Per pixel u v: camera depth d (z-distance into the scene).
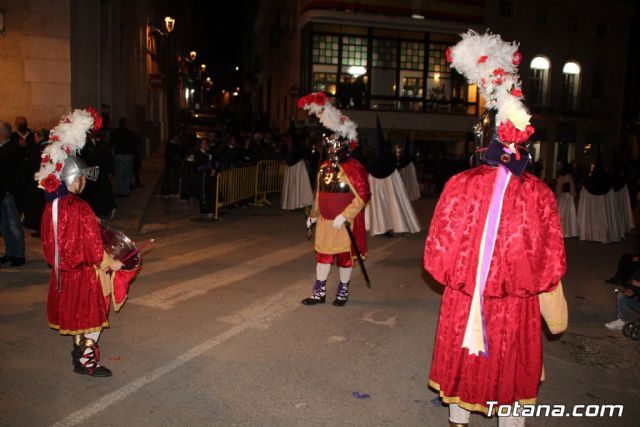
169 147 15.26
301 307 6.32
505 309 2.89
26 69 11.66
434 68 26.86
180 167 14.92
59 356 4.76
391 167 10.99
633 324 5.80
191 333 5.38
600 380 4.74
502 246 2.85
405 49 26.34
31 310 5.87
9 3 11.47
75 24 12.30
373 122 25.70
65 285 4.20
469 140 27.12
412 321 6.00
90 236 4.09
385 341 5.38
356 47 25.64
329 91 25.64
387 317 6.10
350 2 24.88
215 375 4.48
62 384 4.25
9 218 7.40
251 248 9.46
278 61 35.47
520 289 2.85
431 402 4.18
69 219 4.05
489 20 28.17
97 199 10.30
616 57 32.56
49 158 4.08
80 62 13.89
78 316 4.21
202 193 12.40
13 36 11.55
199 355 4.86
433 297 6.92
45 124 11.80
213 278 7.43
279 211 14.31
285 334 5.45
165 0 31.55
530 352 2.94
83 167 4.17
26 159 8.13
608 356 5.29
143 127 24.16
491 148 2.92
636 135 33.84
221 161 13.88
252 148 15.53
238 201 14.39
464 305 2.96
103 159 10.20
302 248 9.55
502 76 2.95
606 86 32.53
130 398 4.06
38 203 8.25
